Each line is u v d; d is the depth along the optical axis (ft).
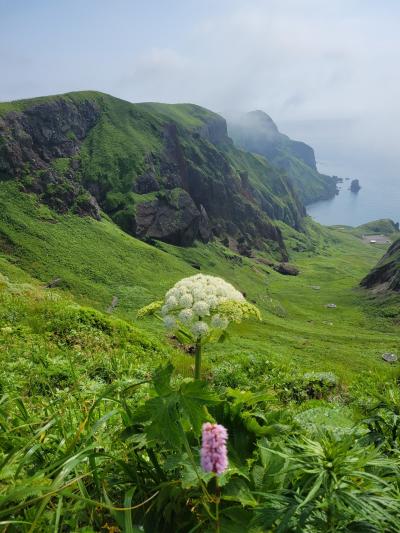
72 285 374.84
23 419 15.28
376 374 57.62
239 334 249.55
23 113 591.78
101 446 14.03
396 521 9.93
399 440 15.67
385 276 597.11
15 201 475.31
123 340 55.47
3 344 38.63
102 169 637.30
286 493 11.28
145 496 12.38
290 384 50.88
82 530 10.85
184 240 634.84
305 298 581.12
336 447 11.20
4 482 12.23
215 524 11.12
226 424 14.26
